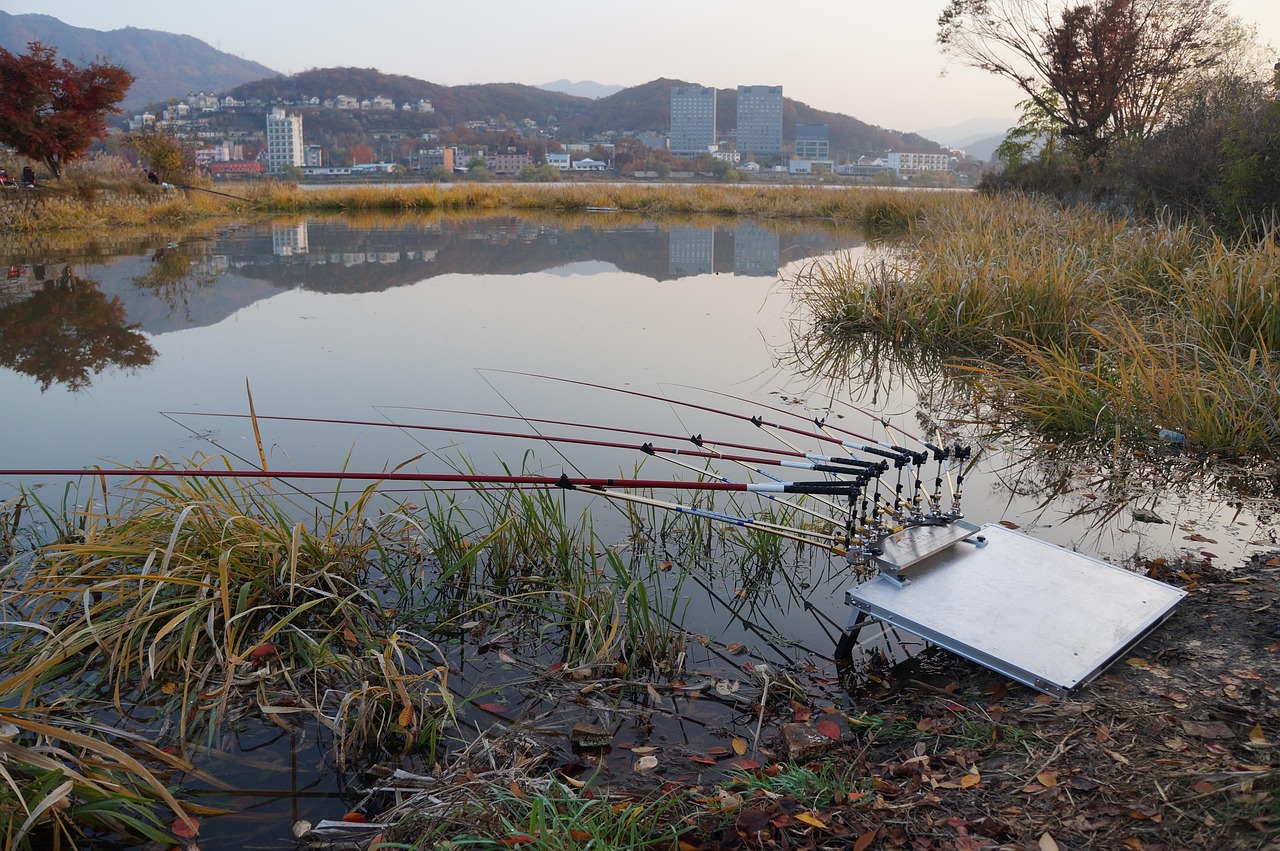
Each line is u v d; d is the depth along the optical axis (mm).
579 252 14969
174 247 14930
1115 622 2789
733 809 2139
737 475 4652
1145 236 9062
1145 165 12578
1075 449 5016
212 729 2580
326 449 5031
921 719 2564
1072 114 16812
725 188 29266
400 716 2611
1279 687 2449
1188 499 4270
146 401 5980
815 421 4258
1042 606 2879
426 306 9664
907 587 2982
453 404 5953
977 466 4895
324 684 2828
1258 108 10273
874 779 2232
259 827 2254
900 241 15578
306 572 3314
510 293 10633
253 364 7020
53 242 15461
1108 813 1980
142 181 21609
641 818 2139
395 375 6699
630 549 3836
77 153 19984
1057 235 9711
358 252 14594
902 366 7133
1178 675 2580
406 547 3723
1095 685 2549
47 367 6902
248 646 2975
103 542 3363
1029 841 1926
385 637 3076
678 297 10391
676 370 6969
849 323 8242
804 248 15406
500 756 2484
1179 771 2086
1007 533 3396
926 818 2051
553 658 3029
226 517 3396
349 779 2438
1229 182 9656
